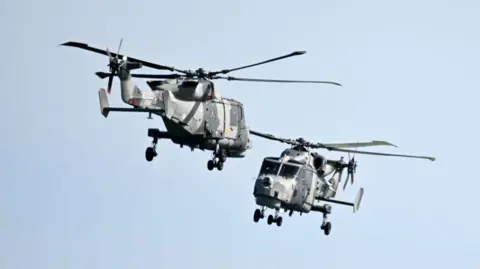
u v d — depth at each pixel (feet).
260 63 516.73
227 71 538.06
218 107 555.69
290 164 597.11
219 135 555.28
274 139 613.93
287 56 502.79
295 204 598.75
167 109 514.27
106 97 506.07
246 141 585.63
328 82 522.06
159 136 543.39
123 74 504.02
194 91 531.50
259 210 597.52
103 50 502.79
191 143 546.67
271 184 581.12
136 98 509.76
